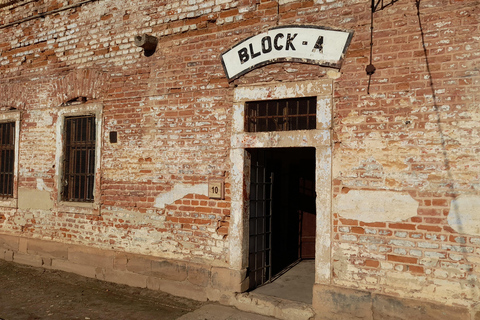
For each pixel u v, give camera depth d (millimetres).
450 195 4020
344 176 4551
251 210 5383
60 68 7020
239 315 4855
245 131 5230
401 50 4328
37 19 7379
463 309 3889
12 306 5199
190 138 5609
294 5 4949
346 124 4570
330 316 4512
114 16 6441
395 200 4270
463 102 4012
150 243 5871
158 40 5961
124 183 6148
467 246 3916
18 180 7492
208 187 5406
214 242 5371
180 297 5523
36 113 7312
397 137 4301
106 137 6375
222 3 5449
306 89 4793
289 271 6633
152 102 5961
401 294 4191
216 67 5465
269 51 5047
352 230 4477
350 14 4613
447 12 4133
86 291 5801
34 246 7082
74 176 6898
